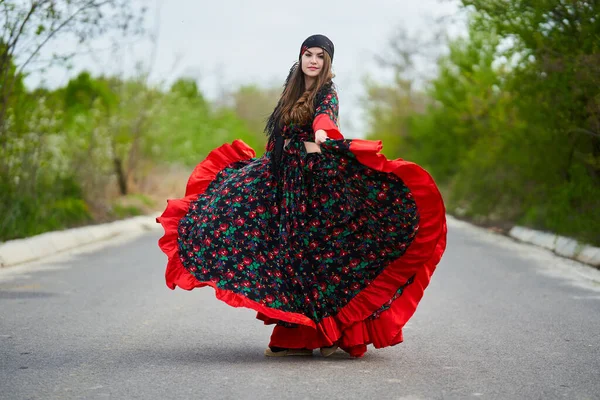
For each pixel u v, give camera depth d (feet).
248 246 17.85
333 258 17.94
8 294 26.81
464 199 71.61
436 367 17.28
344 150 17.29
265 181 18.25
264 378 16.14
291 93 18.34
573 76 38.11
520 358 18.17
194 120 86.63
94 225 50.47
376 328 17.93
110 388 15.33
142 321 22.49
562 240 41.42
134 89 70.85
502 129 53.36
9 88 37.76
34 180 44.01
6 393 14.96
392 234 17.95
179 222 18.45
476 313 24.07
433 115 84.17
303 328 18.04
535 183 51.93
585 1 36.50
